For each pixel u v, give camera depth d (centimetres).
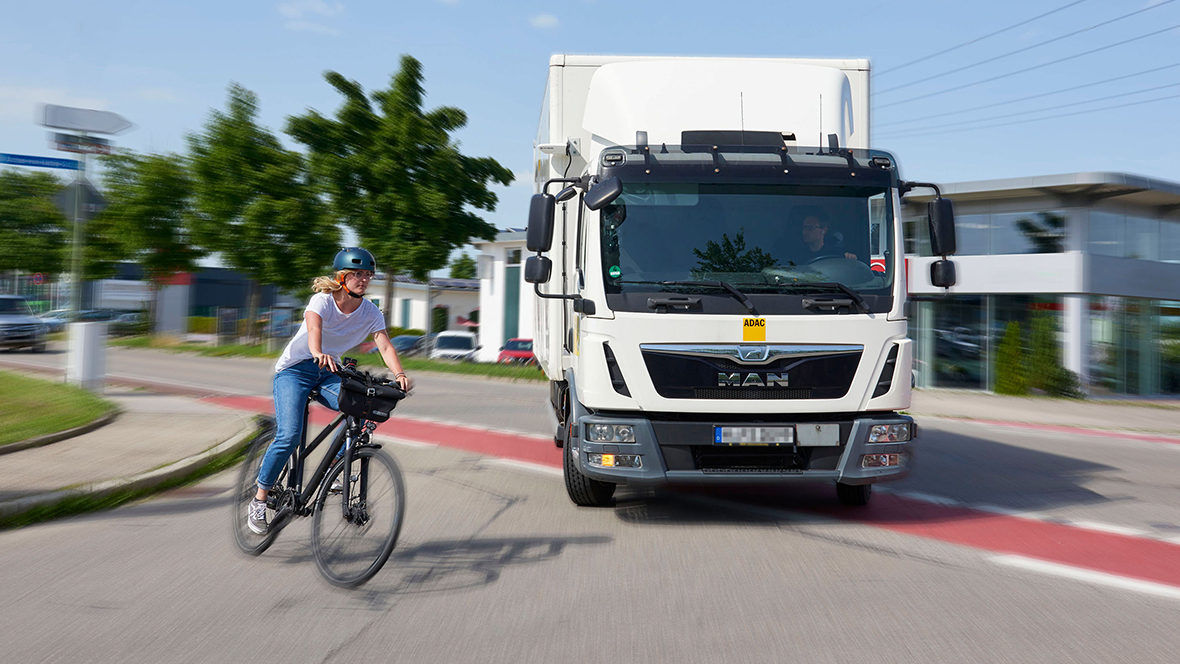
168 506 699
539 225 648
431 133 3156
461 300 5700
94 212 1488
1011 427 1502
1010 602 466
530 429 1216
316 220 3400
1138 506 748
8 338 3316
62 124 1376
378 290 5794
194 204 3584
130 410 1290
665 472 626
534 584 492
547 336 951
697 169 655
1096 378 2314
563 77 843
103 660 375
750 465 634
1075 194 2300
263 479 516
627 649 392
